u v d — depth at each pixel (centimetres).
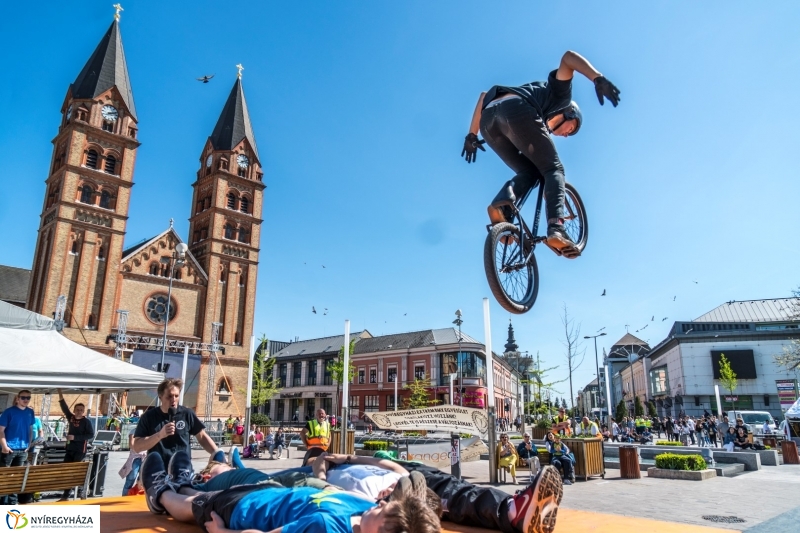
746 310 6262
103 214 4266
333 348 7581
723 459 1911
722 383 5838
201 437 560
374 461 447
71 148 4191
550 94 452
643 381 8456
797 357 4559
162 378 1014
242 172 5381
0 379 820
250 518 315
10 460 870
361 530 268
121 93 4566
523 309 485
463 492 386
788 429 2716
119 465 1850
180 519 395
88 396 3672
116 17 4794
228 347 4819
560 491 339
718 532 345
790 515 812
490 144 486
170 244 4672
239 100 5562
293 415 7738
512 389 8525
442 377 6256
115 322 4191
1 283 5325
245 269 5116
